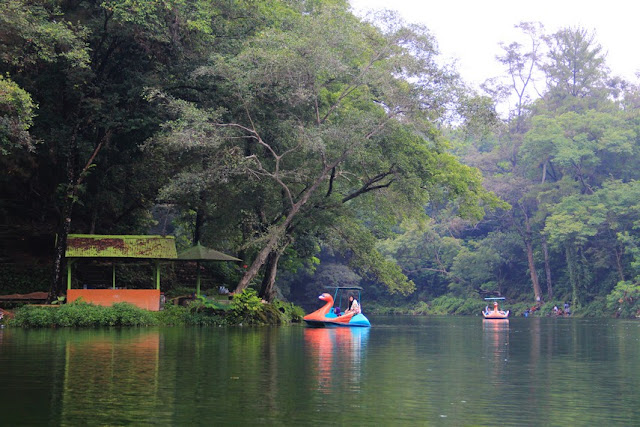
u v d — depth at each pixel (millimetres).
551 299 75625
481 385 10852
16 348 16594
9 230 37312
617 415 8438
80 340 19453
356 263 39688
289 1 38125
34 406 8703
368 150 34781
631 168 74688
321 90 34281
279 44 31344
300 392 9883
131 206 38438
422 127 33188
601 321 49125
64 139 31906
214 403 8938
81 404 8844
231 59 30859
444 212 85500
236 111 33062
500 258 79438
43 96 32938
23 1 27594
